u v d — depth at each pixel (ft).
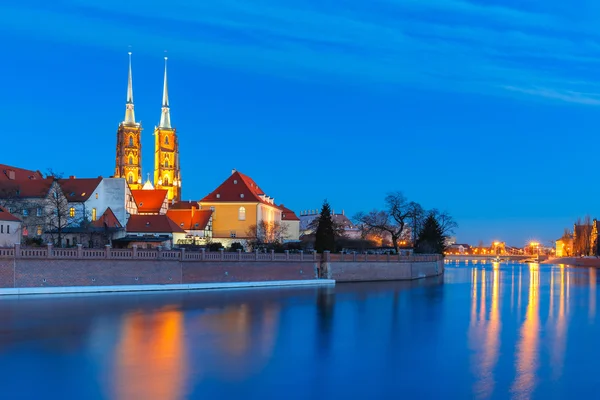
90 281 315.99
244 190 595.06
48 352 170.19
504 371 155.12
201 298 303.48
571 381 146.00
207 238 540.93
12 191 463.42
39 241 422.41
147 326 214.07
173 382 141.38
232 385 140.05
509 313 268.82
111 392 132.77
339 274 445.78
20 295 291.79
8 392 132.26
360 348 182.19
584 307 296.92
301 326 220.84
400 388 139.44
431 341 194.70
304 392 135.64
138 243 463.83
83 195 478.59
